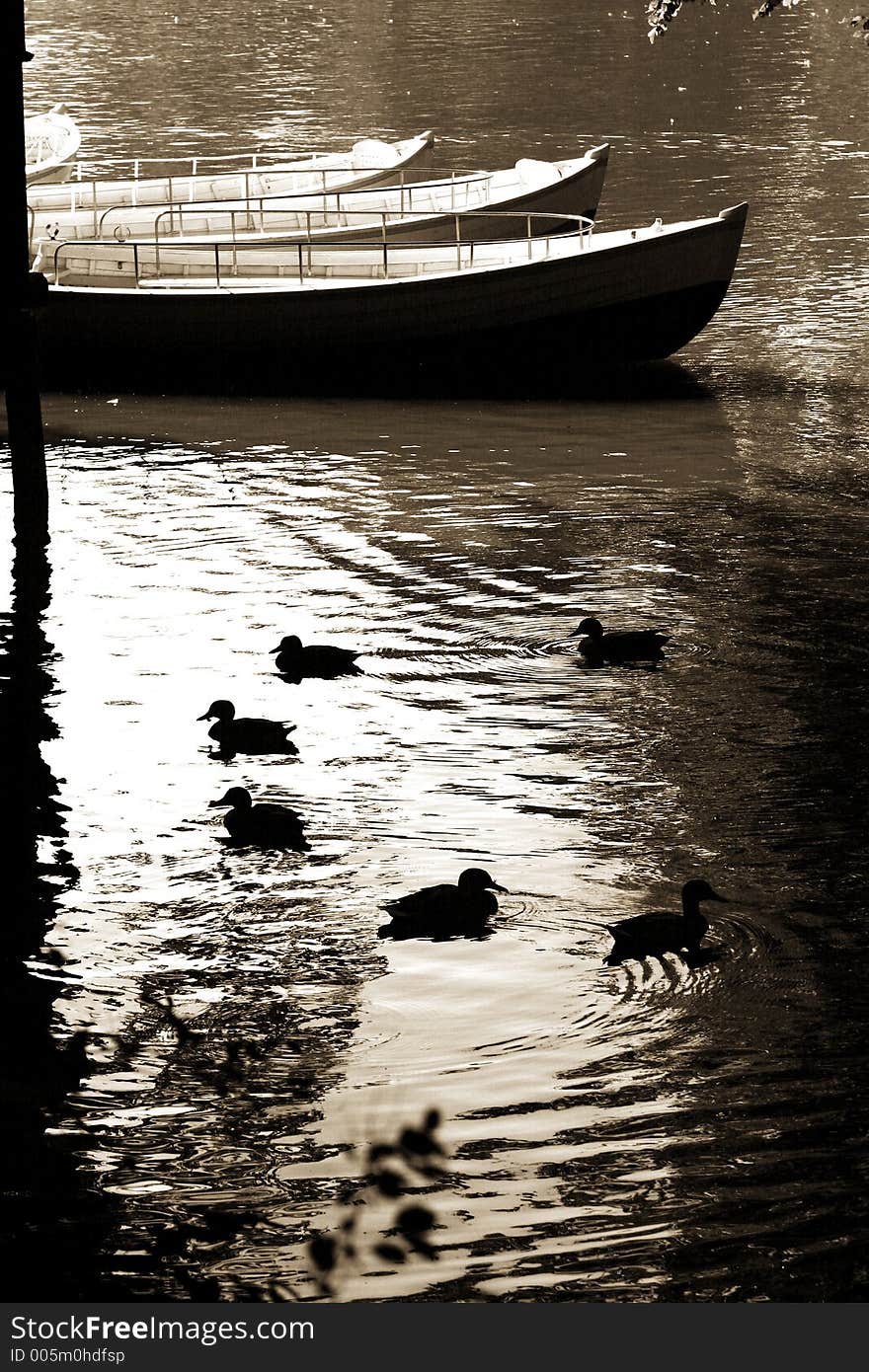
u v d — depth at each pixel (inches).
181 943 382.6
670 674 546.9
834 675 545.3
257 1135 307.3
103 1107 317.4
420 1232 276.8
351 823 444.5
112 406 946.7
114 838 436.5
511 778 471.5
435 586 633.0
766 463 804.0
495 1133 305.7
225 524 712.4
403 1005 352.8
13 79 701.3
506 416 913.5
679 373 978.7
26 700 526.9
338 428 890.7
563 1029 341.1
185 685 539.2
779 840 430.6
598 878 411.2
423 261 1026.1
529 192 1108.5
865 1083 320.8
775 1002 350.9
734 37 2255.2
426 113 1694.1
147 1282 269.4
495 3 2659.9
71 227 1093.1
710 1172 293.9
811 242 1219.2
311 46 2176.4
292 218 1145.4
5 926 389.7
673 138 1569.9
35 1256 275.9
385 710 518.9
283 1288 267.1
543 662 557.6
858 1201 285.6
